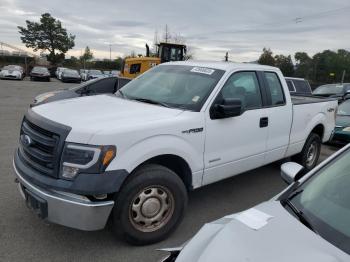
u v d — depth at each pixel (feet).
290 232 7.03
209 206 16.40
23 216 14.21
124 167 11.33
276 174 21.44
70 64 290.35
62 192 10.97
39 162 11.80
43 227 13.44
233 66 16.31
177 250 7.72
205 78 15.48
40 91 74.69
